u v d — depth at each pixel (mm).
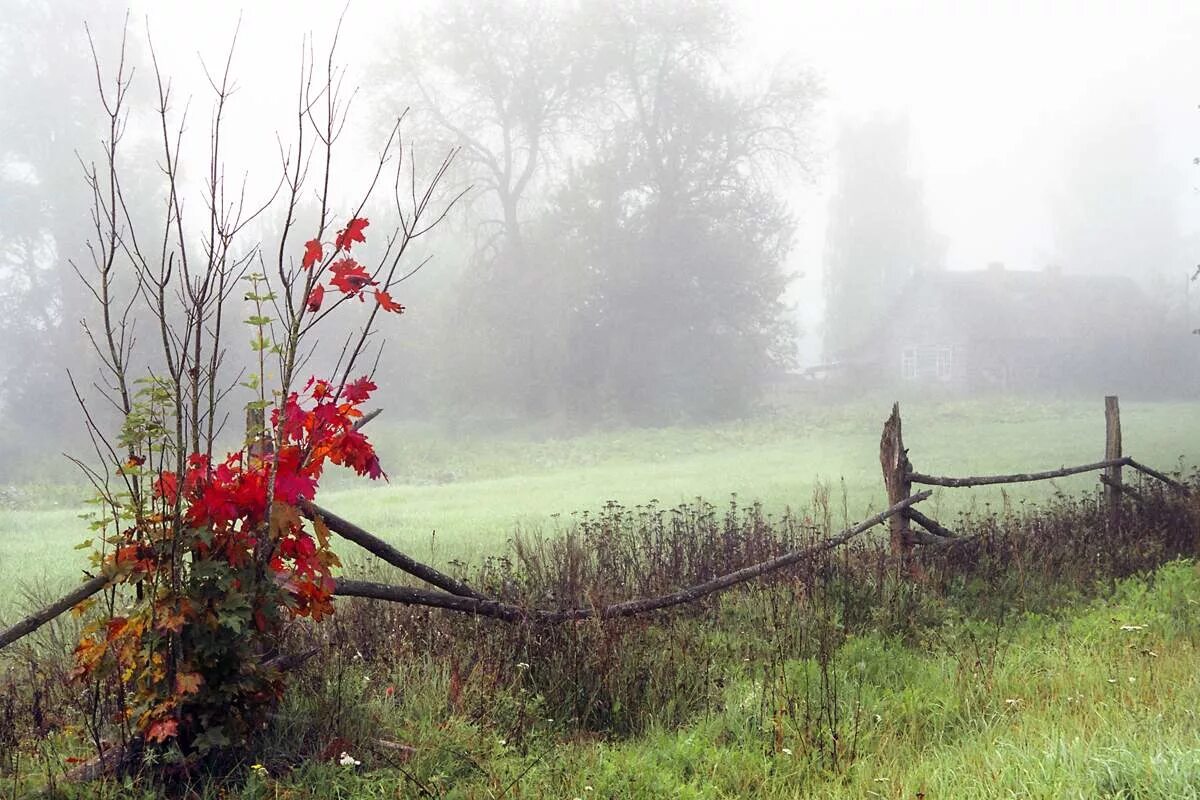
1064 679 5680
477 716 5043
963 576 8391
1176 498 10992
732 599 7484
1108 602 7852
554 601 6402
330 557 4648
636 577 7895
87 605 4359
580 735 5117
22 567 11773
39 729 4598
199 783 4141
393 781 4234
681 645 6074
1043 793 3895
